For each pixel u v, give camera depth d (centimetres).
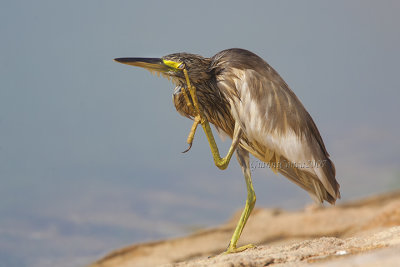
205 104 2164
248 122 2023
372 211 4412
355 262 1454
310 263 1564
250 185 2130
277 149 2036
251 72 2050
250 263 1619
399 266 1316
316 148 2064
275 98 2039
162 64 2108
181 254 3975
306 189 2206
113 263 4059
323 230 3956
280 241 3878
